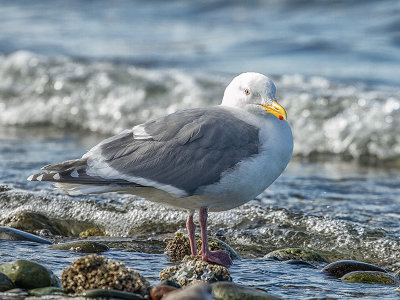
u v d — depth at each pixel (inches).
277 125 367.6
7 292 298.5
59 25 1291.8
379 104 779.4
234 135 352.2
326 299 316.2
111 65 981.8
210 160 345.4
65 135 815.1
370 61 1018.1
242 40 1153.4
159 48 1126.4
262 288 331.6
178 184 342.6
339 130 753.6
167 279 322.7
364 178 621.6
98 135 829.2
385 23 1184.2
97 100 882.1
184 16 1344.7
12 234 405.4
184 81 906.7
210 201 357.7
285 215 458.0
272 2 1363.2
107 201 480.7
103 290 293.6
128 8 1422.2
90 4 1470.2
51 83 919.7
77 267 303.1
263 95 367.6
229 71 978.7
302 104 794.8
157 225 450.0
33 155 657.0
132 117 854.5
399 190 567.2
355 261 368.8
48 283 310.3
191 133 349.7
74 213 467.2
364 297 319.0
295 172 645.3
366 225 446.6
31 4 1476.4
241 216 459.2
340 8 1294.3
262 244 422.3
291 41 1127.0
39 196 486.9
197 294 283.9
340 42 1110.4
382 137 739.4
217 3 1390.3
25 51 1087.6
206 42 1158.3
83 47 1128.8
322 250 413.7
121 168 343.9
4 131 830.5
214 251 376.8
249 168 347.9
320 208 490.3
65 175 339.9
